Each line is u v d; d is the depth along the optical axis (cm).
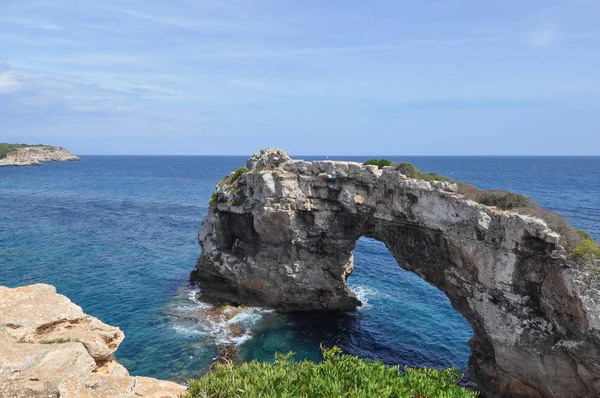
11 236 7338
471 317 3341
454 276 3338
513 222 2808
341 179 4191
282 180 4353
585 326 2452
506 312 2928
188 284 5300
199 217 9906
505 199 3084
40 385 1656
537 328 2764
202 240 5422
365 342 3978
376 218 3966
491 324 3022
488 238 2998
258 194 4597
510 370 2970
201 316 4375
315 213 4391
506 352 2927
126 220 9269
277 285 4606
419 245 3672
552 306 2662
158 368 3388
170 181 19012
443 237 3341
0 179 17725
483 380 3244
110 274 5544
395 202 3697
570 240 2583
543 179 17975
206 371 3375
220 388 1738
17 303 2138
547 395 2841
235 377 1820
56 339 1992
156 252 6750
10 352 1741
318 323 4366
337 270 4628
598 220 8419
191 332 4019
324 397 1638
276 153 4731
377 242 8150
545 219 2725
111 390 1686
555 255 2586
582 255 2506
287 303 4647
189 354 3616
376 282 5662
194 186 16838
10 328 1956
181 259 6406
